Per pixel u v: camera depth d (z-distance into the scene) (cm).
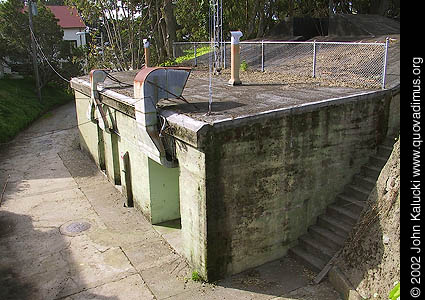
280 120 787
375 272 687
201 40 2681
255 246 830
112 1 2061
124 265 877
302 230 885
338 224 854
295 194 850
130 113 1018
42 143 2042
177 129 773
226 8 2544
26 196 1311
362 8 2681
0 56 3159
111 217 1126
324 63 1402
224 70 1655
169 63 2022
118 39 2217
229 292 764
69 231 1046
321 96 902
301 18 2088
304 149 834
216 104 881
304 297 740
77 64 3369
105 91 1205
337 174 897
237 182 770
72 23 4747
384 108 923
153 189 1044
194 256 826
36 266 888
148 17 2372
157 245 959
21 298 776
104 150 1465
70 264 891
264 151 785
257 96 957
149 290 784
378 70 1159
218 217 766
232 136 739
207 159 723
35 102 2964
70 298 772
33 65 3170
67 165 1644
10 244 990
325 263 811
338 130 867
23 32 3122
